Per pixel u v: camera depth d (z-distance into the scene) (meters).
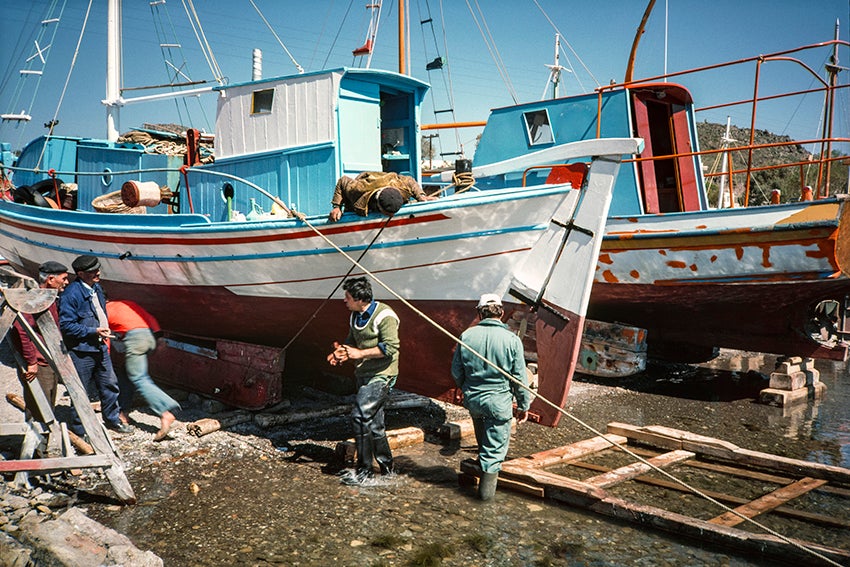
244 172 7.50
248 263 6.76
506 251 6.00
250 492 4.94
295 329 7.24
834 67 9.25
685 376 10.00
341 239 6.17
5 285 4.80
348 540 4.17
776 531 4.51
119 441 5.95
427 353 6.56
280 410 6.93
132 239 7.51
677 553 4.10
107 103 10.98
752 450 6.35
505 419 4.89
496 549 4.10
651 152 9.52
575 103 9.73
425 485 5.21
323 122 6.82
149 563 3.61
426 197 6.31
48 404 5.24
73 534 3.89
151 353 7.83
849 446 6.59
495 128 10.58
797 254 7.86
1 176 10.36
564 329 5.98
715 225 8.36
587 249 5.82
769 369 10.59
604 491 4.76
